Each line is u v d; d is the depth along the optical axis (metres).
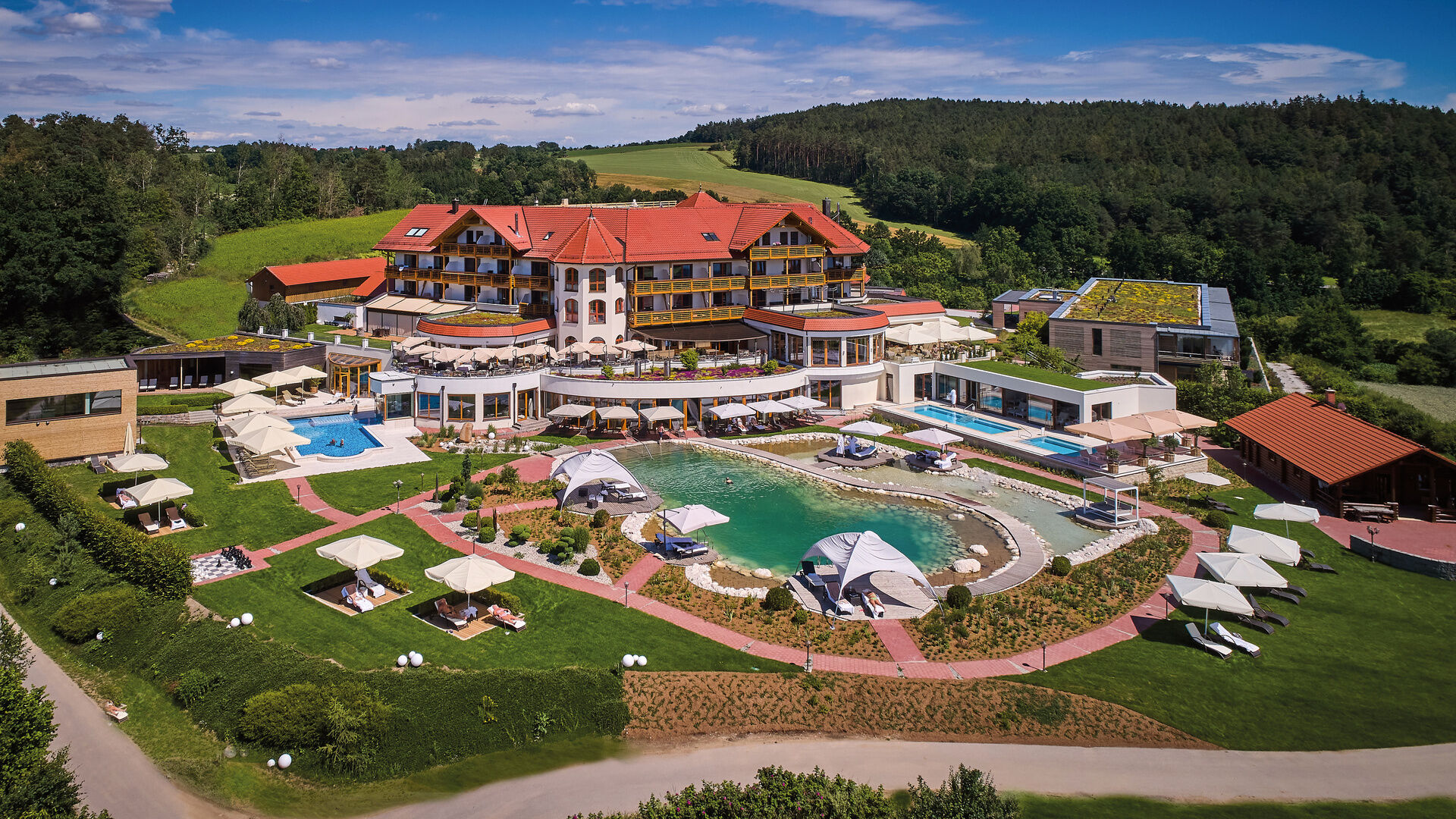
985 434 74.31
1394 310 154.12
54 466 58.97
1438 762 33.06
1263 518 53.09
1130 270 171.12
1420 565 49.12
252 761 32.31
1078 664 39.19
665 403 75.75
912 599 44.91
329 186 172.50
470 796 30.67
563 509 55.50
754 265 93.81
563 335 86.69
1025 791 31.25
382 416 74.38
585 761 32.69
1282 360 120.19
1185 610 44.47
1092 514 56.81
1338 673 39.00
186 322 109.81
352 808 30.11
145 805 29.69
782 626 41.91
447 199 197.12
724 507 58.31
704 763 32.62
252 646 37.03
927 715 35.59
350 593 43.03
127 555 42.75
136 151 180.12
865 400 84.81
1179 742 34.34
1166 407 74.75
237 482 58.06
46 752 27.98
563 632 40.44
